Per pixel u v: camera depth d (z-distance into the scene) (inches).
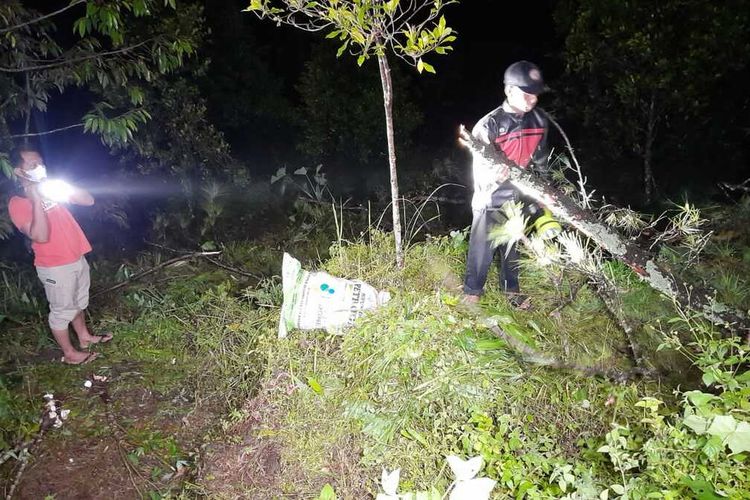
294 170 382.0
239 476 132.6
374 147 373.1
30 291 215.5
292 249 257.9
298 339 147.7
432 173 353.7
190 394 164.7
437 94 482.9
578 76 318.3
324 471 123.4
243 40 409.7
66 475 137.9
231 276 231.6
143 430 152.1
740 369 130.3
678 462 102.8
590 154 319.3
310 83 370.0
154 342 188.2
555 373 130.0
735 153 302.0
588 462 112.9
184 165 288.5
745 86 292.7
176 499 130.5
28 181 158.6
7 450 143.5
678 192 286.5
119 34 199.2
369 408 125.9
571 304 155.3
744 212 222.2
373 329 137.1
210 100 385.1
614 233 132.9
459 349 130.6
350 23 134.9
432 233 279.3
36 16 201.0
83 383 169.8
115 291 219.8
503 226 140.2
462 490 83.0
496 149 135.0
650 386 129.8
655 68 266.4
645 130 297.6
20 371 172.4
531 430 120.9
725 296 163.6
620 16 266.8
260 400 145.9
